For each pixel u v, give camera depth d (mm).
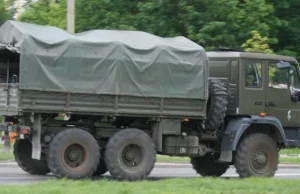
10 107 44906
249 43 83312
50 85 44250
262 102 51281
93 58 45469
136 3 98438
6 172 54938
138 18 94750
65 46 44812
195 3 93500
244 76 50656
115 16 96312
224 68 51281
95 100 45469
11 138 46031
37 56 43969
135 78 46594
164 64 47500
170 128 48250
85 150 45250
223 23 90312
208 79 49312
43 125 45688
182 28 94062
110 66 45906
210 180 41656
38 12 105812
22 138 45844
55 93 44438
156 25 93938
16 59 48156
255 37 84188
